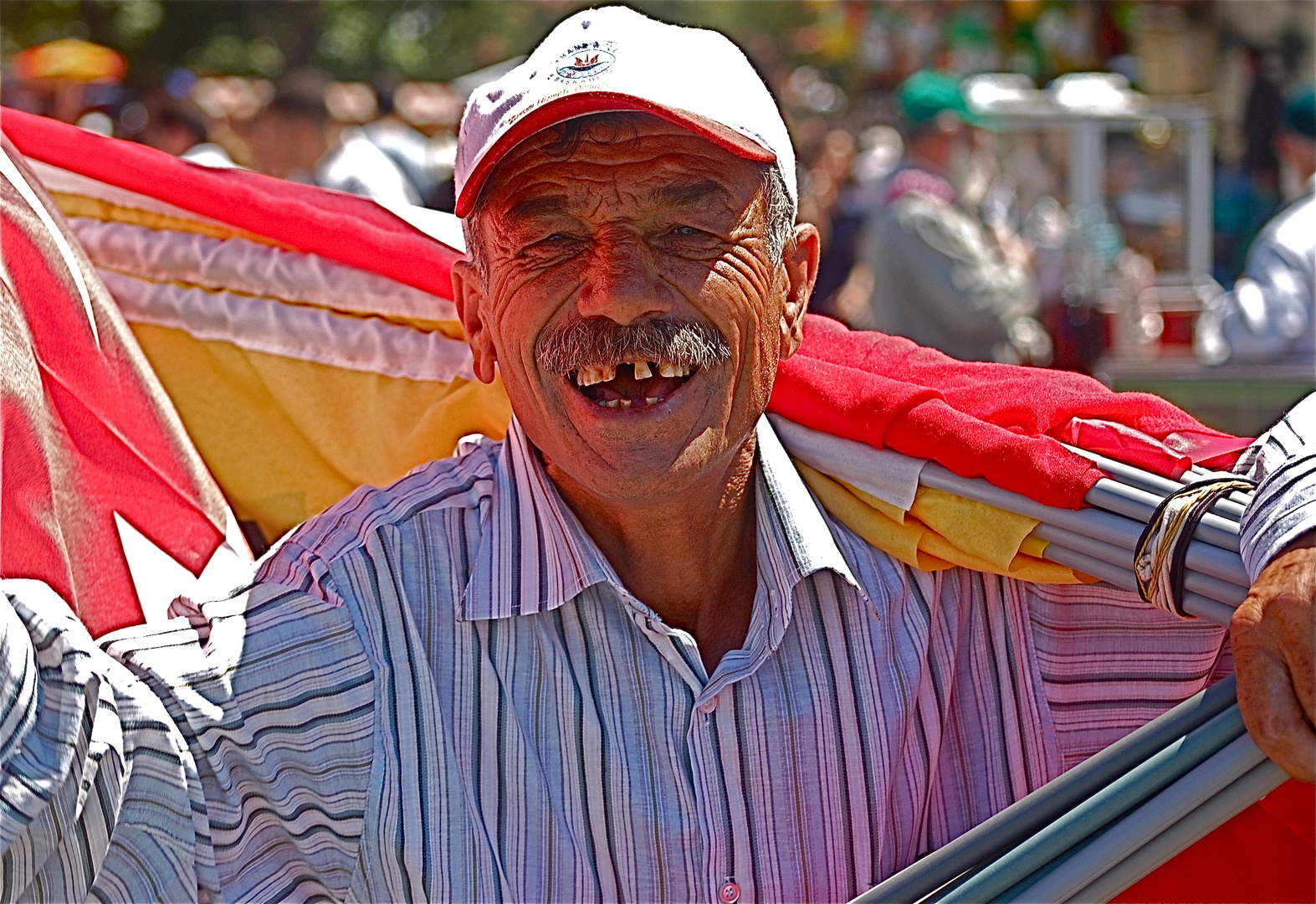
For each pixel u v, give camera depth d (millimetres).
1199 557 1736
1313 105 6551
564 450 1878
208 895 1823
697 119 1798
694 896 1975
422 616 1993
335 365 2508
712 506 1976
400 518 2027
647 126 1804
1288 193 7418
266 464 2543
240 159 7660
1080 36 9914
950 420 1977
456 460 2170
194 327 2539
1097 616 2059
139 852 1748
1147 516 1800
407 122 8648
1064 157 6883
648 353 1796
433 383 2471
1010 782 2119
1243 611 1553
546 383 1862
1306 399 1805
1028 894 1600
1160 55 8508
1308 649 1489
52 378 2041
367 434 2506
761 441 2068
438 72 17797
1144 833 1571
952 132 7156
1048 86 9836
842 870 2008
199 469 2236
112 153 2504
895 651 2053
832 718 2012
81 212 2572
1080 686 2088
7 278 1990
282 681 1896
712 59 1864
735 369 1875
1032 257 6824
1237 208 7496
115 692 1752
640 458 1821
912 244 6805
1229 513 1748
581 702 1988
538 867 1957
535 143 1819
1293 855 1698
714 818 1971
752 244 1870
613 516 1983
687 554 1991
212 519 2217
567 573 1969
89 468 2074
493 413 2438
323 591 1953
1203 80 8539
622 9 1895
